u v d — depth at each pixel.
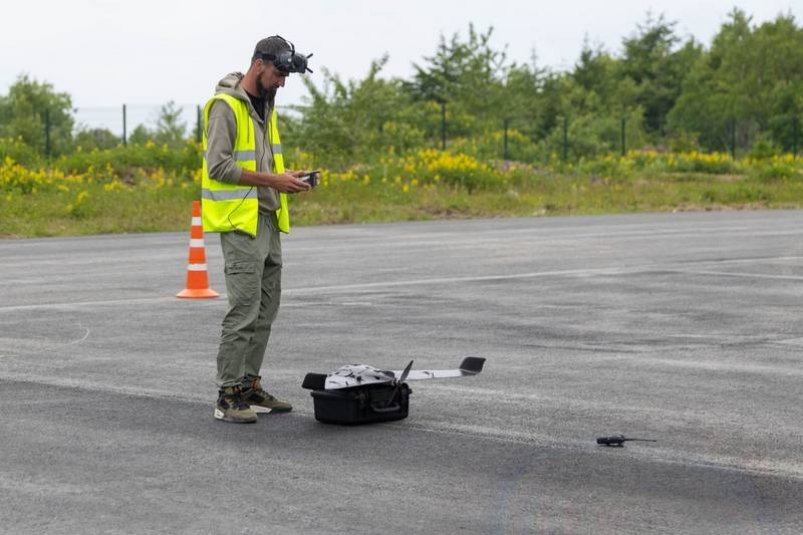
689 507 6.47
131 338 12.26
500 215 33.41
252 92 8.84
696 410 8.88
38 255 21.17
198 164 41.38
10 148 40.50
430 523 6.18
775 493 6.74
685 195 40.09
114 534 6.00
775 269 18.75
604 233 26.06
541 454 7.58
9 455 7.55
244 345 8.59
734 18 108.19
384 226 28.50
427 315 13.78
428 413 8.78
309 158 42.38
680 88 98.81
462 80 74.50
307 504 6.51
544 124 70.44
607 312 14.06
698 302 14.95
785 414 8.76
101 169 39.97
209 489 6.80
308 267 18.98
